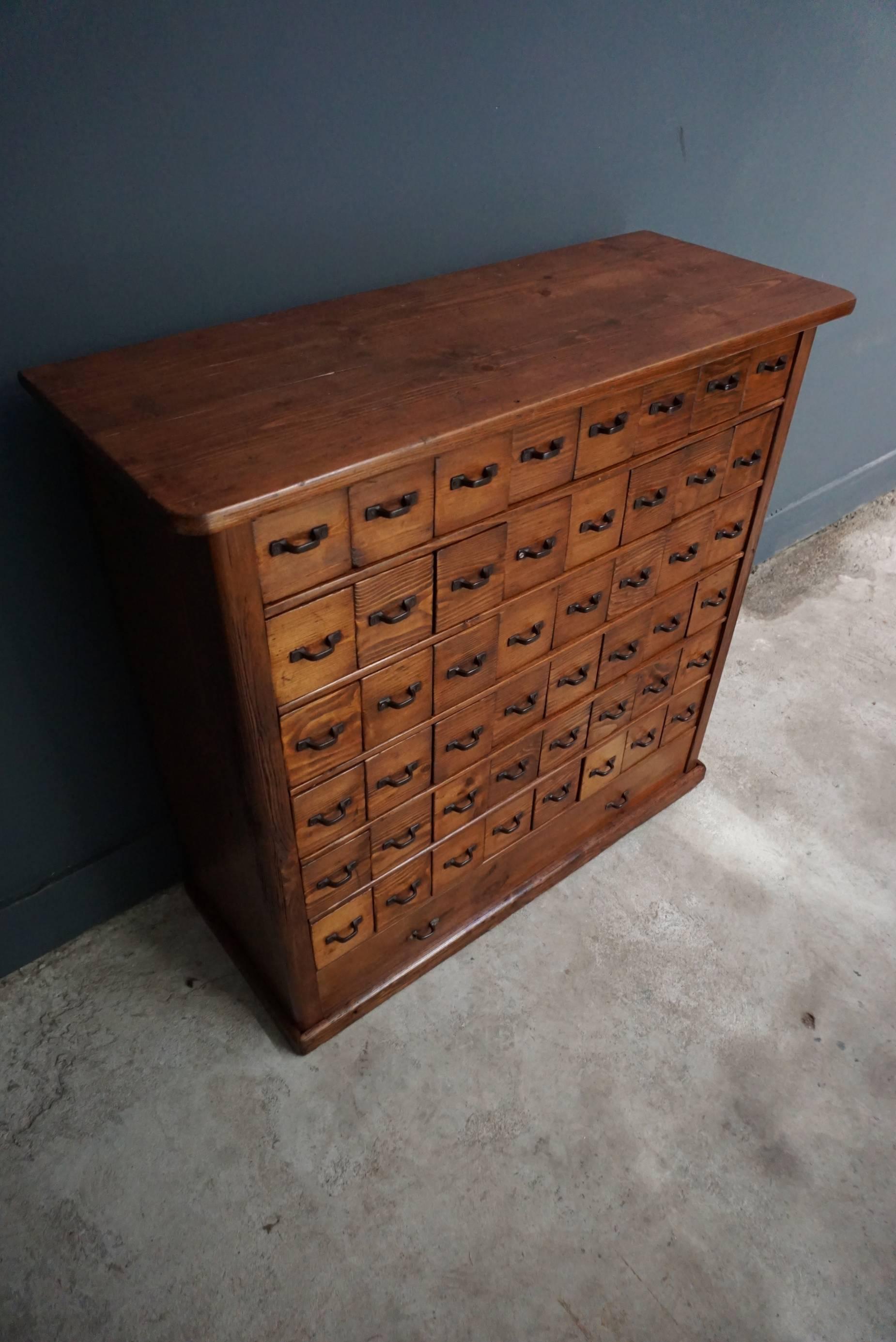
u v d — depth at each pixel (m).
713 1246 1.50
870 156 2.38
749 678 2.65
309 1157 1.59
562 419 1.30
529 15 1.52
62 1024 1.77
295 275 1.51
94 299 1.33
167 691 1.46
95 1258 1.46
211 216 1.37
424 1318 1.41
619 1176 1.58
